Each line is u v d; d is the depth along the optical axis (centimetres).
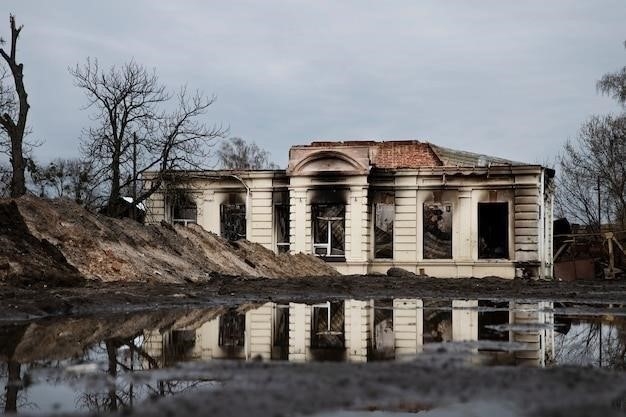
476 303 1509
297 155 4122
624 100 4162
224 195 4281
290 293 1784
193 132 4528
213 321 1026
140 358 615
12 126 2984
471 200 4025
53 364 573
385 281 2542
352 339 801
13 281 1490
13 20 2984
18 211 1762
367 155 4044
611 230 5534
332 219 4172
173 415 340
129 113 3578
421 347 700
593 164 5209
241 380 464
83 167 3994
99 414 346
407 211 4084
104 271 1814
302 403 376
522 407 366
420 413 356
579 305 1422
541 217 4003
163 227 2688
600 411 353
